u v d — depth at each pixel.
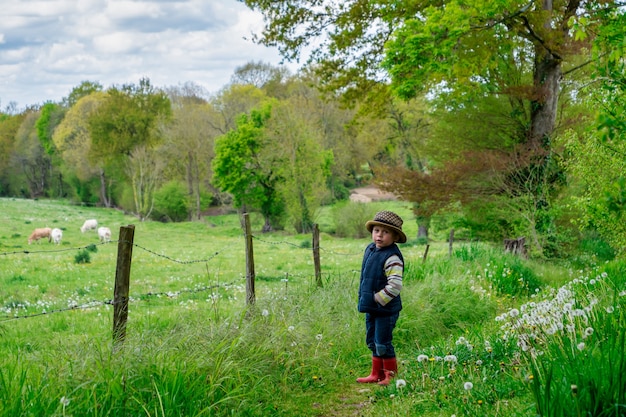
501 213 19.66
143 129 70.25
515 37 18.19
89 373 4.20
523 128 21.39
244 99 63.50
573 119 19.83
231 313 6.36
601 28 6.33
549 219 18.00
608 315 4.86
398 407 4.38
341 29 17.98
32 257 24.61
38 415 3.58
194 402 4.25
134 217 61.59
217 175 50.94
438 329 7.59
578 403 3.17
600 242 21.64
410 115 40.28
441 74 15.55
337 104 57.06
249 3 17.72
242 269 21.48
